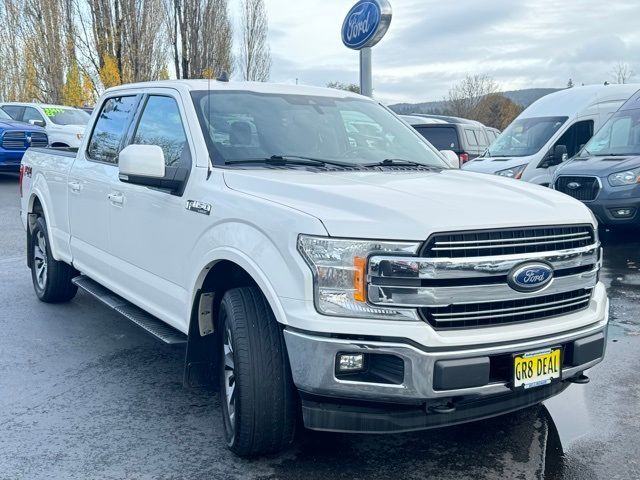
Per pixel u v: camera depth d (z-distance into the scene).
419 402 3.20
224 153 4.31
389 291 3.17
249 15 43.62
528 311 3.43
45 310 6.81
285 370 3.51
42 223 6.79
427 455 3.88
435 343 3.15
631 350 5.65
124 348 5.71
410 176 4.19
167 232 4.43
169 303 4.46
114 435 4.11
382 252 3.18
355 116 5.21
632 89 13.40
